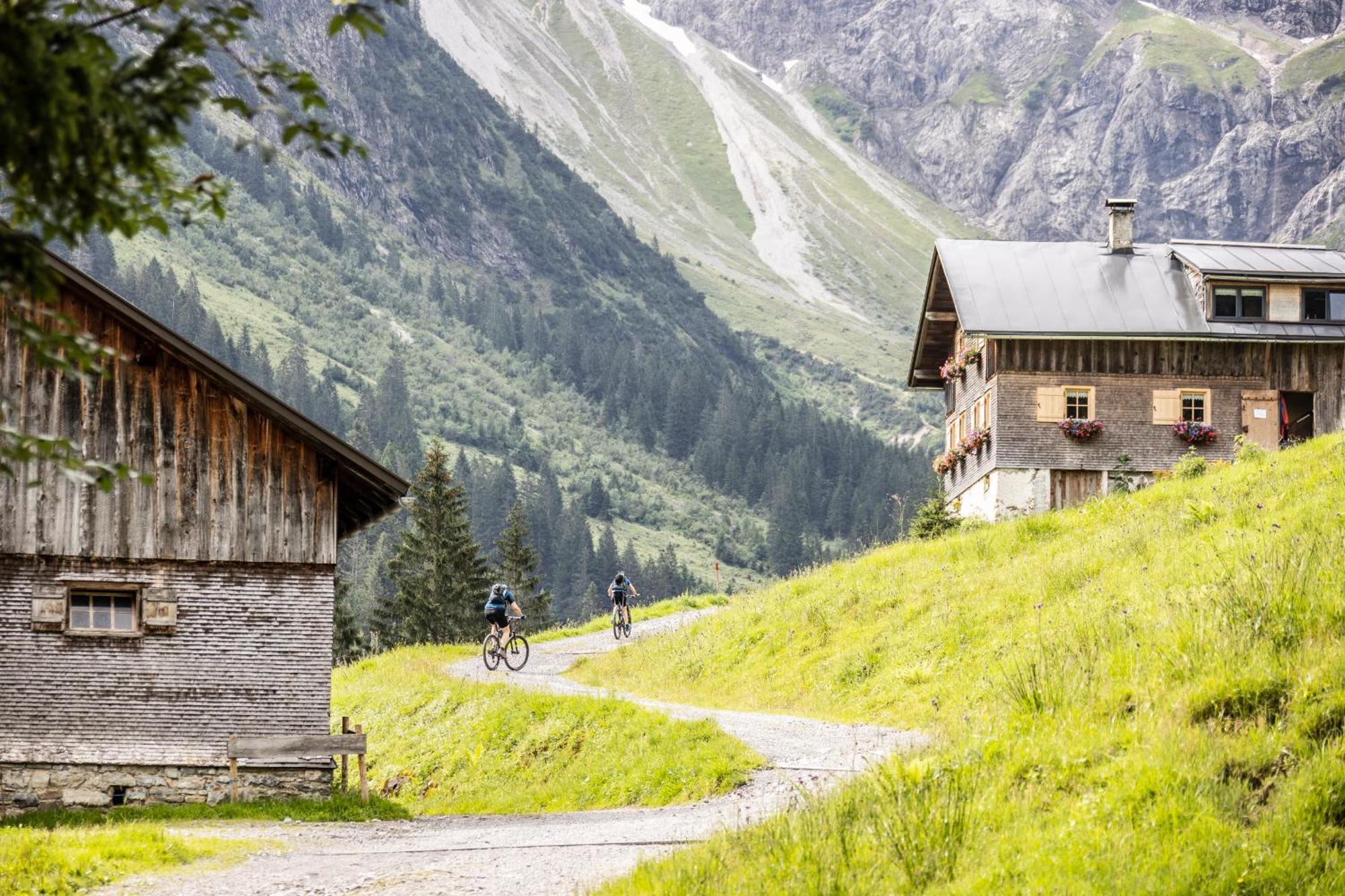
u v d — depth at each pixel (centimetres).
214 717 2842
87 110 850
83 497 2812
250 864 1966
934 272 6819
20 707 2755
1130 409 6269
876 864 1442
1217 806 1491
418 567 11294
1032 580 3522
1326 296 6347
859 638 3719
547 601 12462
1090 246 6706
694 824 2089
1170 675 1911
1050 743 1720
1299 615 1991
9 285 864
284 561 2912
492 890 1678
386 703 4125
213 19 875
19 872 1780
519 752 3244
